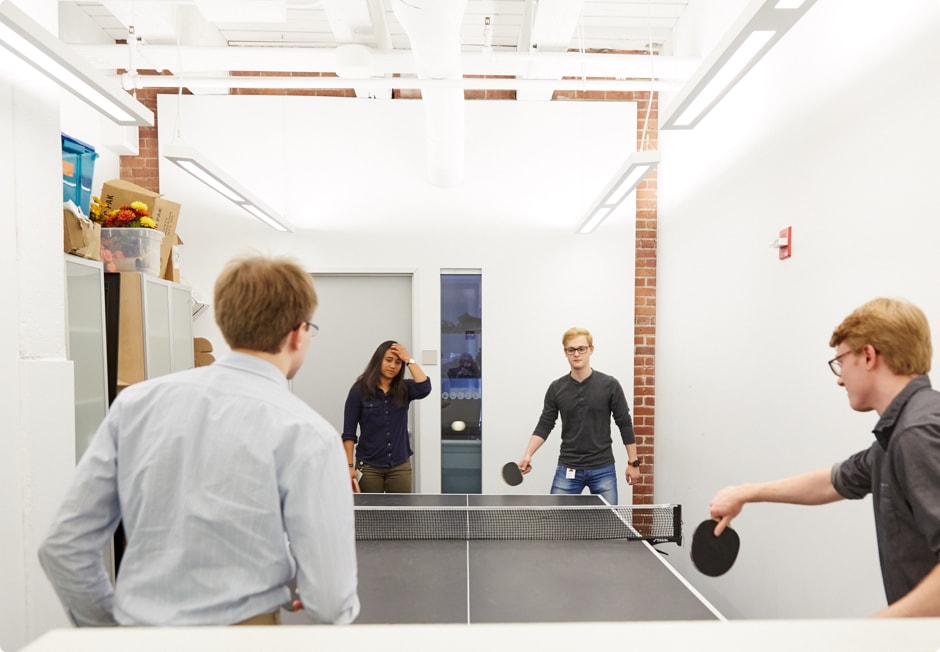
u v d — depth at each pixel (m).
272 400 1.22
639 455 5.36
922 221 2.11
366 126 5.23
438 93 3.86
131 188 3.81
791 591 3.00
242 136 5.18
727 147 3.86
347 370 5.38
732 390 3.78
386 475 4.10
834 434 2.67
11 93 2.40
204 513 1.13
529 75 4.46
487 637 0.45
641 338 5.40
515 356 5.28
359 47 3.86
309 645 0.44
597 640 0.45
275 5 3.53
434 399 5.25
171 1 3.60
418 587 2.11
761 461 3.38
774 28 1.84
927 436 1.33
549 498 3.43
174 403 1.20
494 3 4.39
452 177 4.93
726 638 0.45
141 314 3.47
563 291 5.29
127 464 1.18
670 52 4.86
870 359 1.52
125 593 1.14
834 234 2.66
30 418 2.46
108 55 4.14
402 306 5.39
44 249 2.59
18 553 2.41
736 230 3.71
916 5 2.13
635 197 5.33
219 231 5.18
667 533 3.27
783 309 3.13
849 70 2.54
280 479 1.17
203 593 1.13
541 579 2.18
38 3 2.57
